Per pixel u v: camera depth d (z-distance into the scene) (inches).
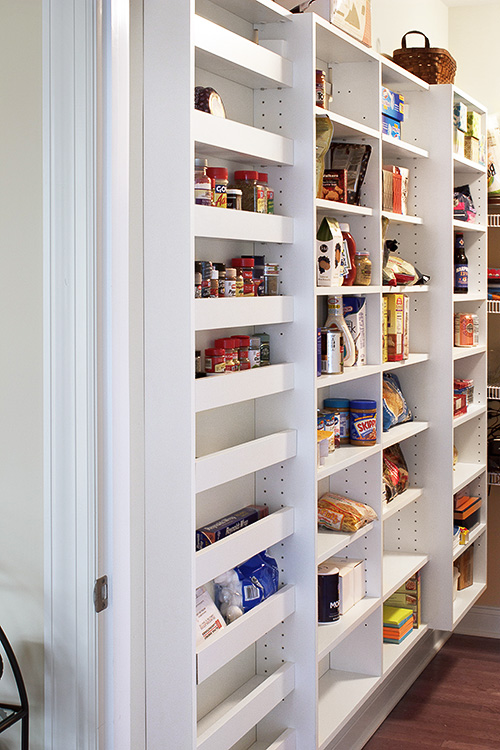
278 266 88.4
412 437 131.0
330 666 113.3
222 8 82.4
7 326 63.0
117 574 63.2
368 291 103.6
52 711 63.3
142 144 69.0
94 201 59.6
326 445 97.1
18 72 61.1
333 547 95.6
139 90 68.7
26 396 63.0
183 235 68.0
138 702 71.6
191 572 69.7
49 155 60.0
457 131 131.4
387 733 120.3
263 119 88.6
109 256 60.6
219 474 73.7
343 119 95.9
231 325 76.0
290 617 90.2
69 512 61.6
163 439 70.0
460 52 158.6
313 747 89.9
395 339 115.6
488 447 156.8
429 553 130.8
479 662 146.3
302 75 86.7
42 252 61.5
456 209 137.5
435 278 128.0
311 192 86.7
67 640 62.5
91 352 60.2
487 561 159.2
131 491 69.9
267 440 82.1
